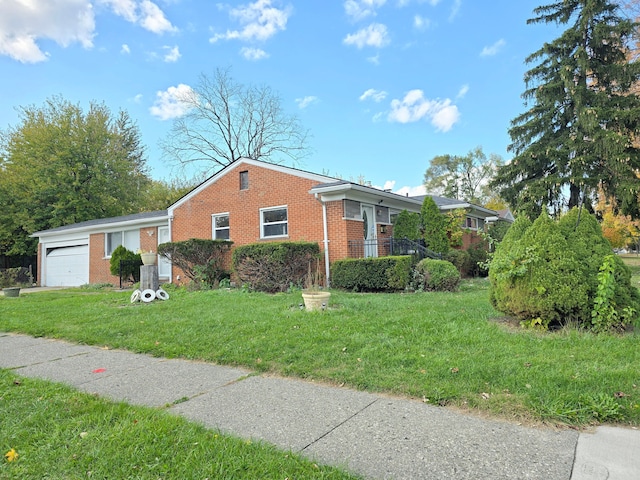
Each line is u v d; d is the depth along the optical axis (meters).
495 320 5.97
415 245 12.25
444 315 6.33
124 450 2.59
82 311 8.61
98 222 18.75
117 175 28.56
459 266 14.30
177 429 2.90
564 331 5.10
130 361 4.98
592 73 20.06
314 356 4.62
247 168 13.73
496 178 23.00
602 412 2.93
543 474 2.26
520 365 3.93
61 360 5.10
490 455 2.48
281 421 3.07
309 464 2.40
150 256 12.52
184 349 5.26
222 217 14.40
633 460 2.39
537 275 5.18
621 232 31.30
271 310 7.37
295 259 11.05
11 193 23.23
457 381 3.64
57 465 2.44
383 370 4.05
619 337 4.77
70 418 3.15
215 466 2.39
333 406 3.34
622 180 18.09
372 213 13.55
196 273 12.74
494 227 20.27
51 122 25.62
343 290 10.99
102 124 27.61
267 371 4.37
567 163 19.91
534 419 2.95
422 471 2.32
